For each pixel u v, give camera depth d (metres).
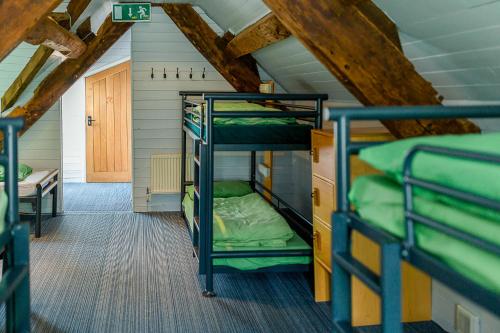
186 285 4.24
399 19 2.74
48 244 5.38
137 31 6.63
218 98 3.88
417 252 1.37
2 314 3.56
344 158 1.68
